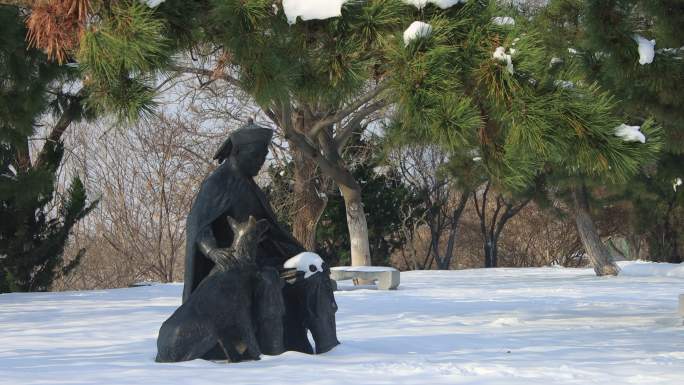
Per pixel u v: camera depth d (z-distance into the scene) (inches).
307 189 1208.2
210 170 1614.2
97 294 855.7
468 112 351.9
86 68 340.2
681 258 1807.3
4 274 1082.7
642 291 861.2
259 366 312.5
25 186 726.5
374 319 540.4
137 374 290.2
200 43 392.5
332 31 363.3
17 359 340.8
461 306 666.8
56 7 315.0
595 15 489.4
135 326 496.4
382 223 1747.0
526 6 946.7
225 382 272.2
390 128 880.3
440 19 365.1
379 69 390.0
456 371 296.7
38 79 622.5
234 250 334.0
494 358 340.8
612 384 271.4
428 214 2038.6
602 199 1359.5
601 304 685.9
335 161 1003.3
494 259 2100.1
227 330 328.8
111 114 353.7
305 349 357.7
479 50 365.4
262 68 363.6
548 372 295.7
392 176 1946.4
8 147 960.3
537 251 2368.4
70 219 1107.9
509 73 359.9
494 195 2101.4
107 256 1843.0
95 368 306.8
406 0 361.4
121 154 1788.9
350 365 312.3
